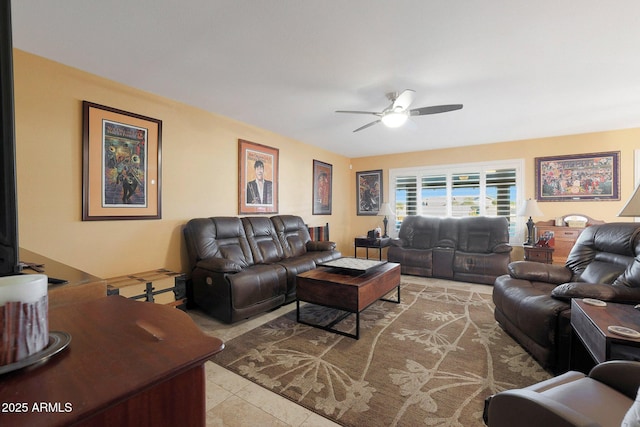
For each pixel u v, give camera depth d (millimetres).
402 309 3273
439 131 4504
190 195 3457
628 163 4301
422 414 1587
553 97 3137
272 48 2227
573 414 843
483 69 2531
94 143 2639
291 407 1646
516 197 5062
